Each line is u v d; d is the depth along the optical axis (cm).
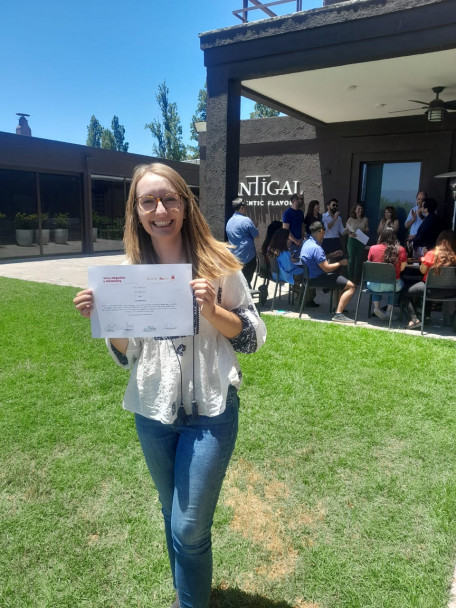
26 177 1425
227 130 654
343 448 308
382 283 584
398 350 488
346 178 1024
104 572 211
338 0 642
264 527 239
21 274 1100
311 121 981
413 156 942
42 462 293
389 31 527
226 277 162
